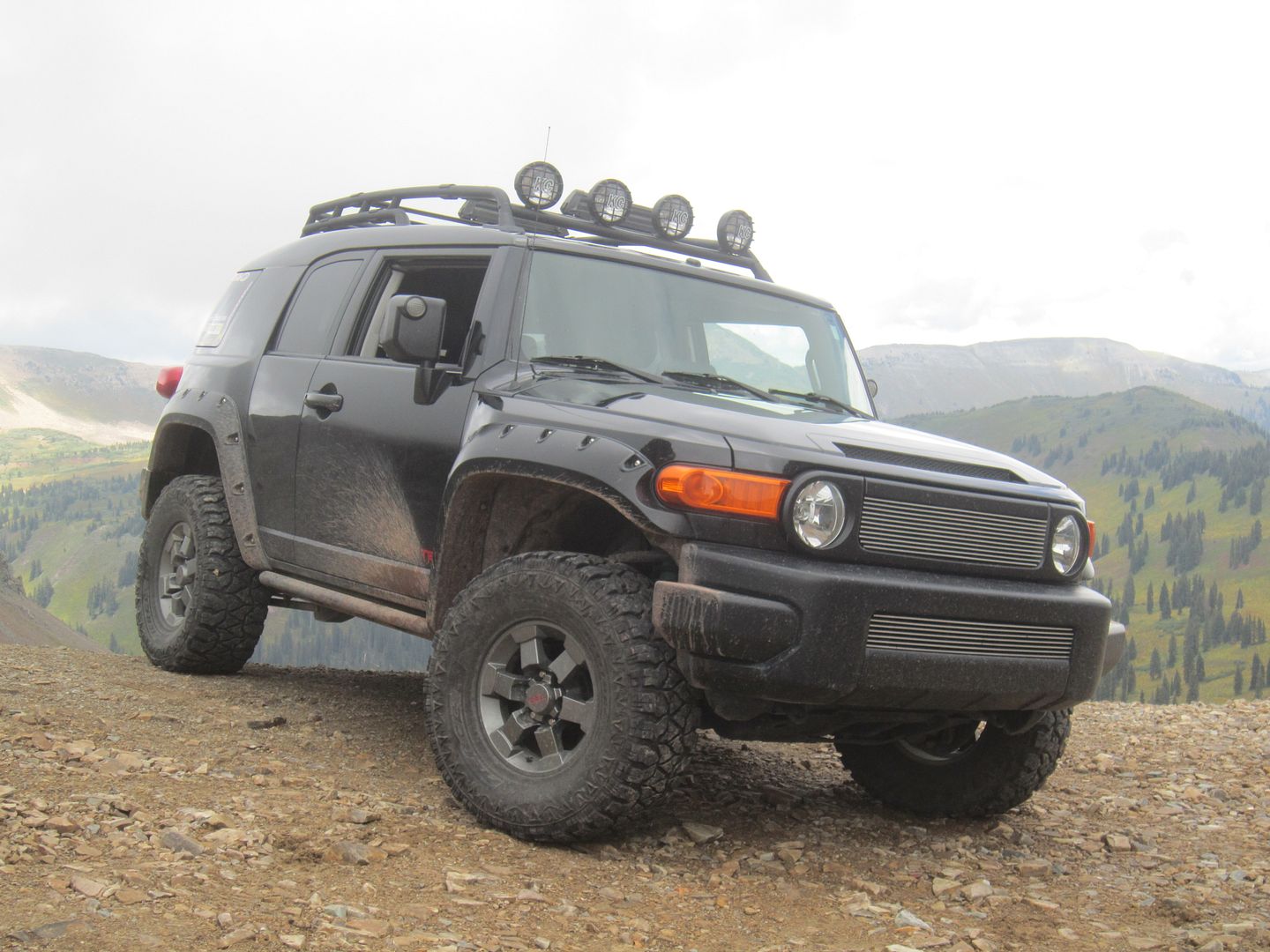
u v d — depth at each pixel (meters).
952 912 3.36
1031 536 3.78
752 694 3.33
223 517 5.66
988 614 3.58
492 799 3.64
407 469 4.37
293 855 3.18
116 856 2.95
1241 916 3.43
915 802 4.58
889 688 3.43
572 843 3.58
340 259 5.30
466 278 4.57
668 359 4.48
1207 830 4.53
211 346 5.97
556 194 5.08
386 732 5.02
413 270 4.83
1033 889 3.67
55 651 6.31
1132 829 4.53
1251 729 6.81
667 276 4.72
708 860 3.66
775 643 3.29
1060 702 3.82
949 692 3.55
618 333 4.43
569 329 4.35
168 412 5.93
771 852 3.79
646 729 3.38
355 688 5.98
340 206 6.01
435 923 2.82
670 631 3.33
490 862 3.37
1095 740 6.45
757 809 4.41
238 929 2.57
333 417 4.81
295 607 5.88
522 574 3.68
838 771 5.32
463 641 3.81
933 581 3.52
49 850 2.91
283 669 6.49
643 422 3.61
